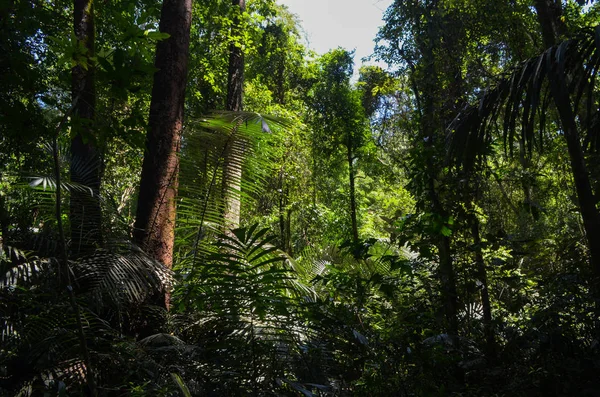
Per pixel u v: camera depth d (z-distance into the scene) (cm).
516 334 377
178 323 437
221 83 1404
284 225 1430
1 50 364
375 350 351
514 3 679
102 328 392
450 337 358
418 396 329
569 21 735
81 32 564
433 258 436
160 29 518
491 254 430
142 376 348
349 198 1720
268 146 555
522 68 415
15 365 351
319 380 354
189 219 522
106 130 303
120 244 442
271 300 364
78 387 340
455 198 444
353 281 396
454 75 612
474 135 446
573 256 424
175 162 505
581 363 315
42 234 434
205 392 347
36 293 390
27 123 323
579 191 405
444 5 670
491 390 339
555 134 678
